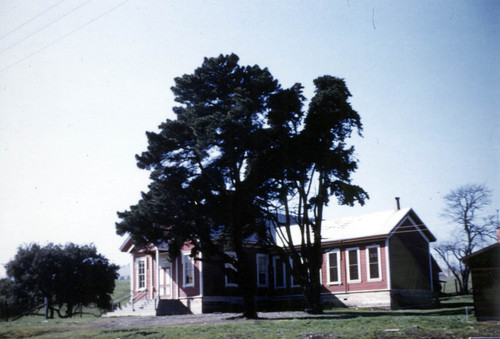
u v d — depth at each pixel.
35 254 50.06
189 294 40.22
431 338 16.94
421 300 41.91
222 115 28.36
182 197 28.62
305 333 18.92
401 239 41.34
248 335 19.30
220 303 40.44
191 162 29.84
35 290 48.75
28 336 25.08
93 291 51.28
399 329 18.81
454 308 34.88
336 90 31.34
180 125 29.00
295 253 32.06
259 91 30.23
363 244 40.84
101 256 53.59
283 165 30.59
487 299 23.53
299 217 32.38
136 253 45.94
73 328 27.03
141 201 29.62
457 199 57.25
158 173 28.98
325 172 31.55
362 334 17.95
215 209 28.73
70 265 50.47
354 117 31.66
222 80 30.36
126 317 36.03
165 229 29.27
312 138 31.12
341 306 41.22
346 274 41.50
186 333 21.08
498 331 17.69
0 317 47.56
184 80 30.44
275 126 30.53
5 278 50.41
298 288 43.81
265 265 45.62
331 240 42.19
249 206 29.59
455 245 57.62
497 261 23.62
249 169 30.88
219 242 32.09
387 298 38.56
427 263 44.22
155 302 38.66
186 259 41.28
